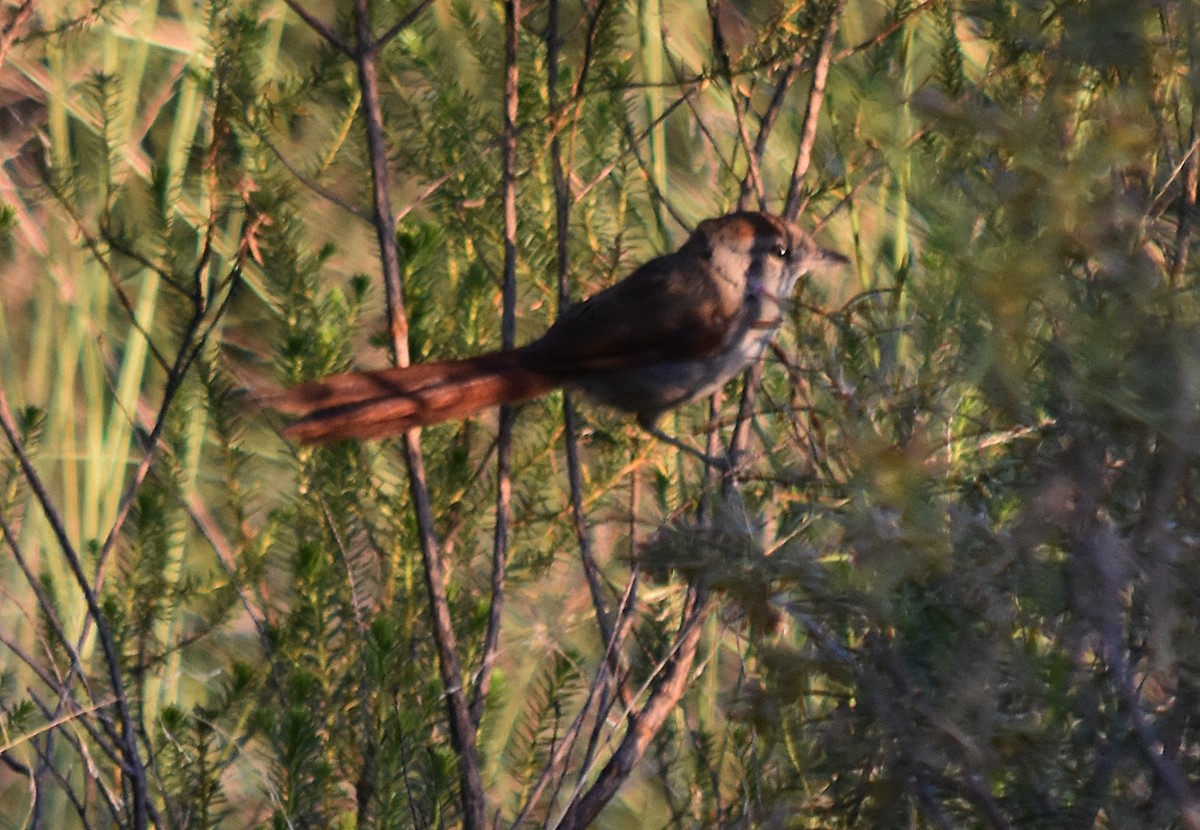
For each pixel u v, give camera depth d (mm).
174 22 12141
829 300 10008
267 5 11758
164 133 12281
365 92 7832
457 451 8281
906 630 6301
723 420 8875
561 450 8828
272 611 9227
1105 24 6133
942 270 6395
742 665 7676
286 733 7445
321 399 7574
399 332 7914
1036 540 6180
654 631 8797
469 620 8273
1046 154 6031
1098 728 6320
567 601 9672
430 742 7566
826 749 6684
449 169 8922
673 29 11938
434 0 7965
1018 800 6301
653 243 10078
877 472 6203
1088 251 5965
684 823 8672
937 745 6277
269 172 8883
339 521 8422
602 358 8414
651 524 7965
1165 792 6227
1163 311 6008
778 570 6555
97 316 10992
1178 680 6359
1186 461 6066
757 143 8875
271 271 8750
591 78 9031
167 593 8656
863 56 8969
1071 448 6207
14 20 9102
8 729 7961
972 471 6801
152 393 11414
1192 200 6535
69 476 10445
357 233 11625
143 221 11156
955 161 6246
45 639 8672
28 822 8523
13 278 11398
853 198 9242
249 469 9883
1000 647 6250
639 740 7656
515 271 8547
